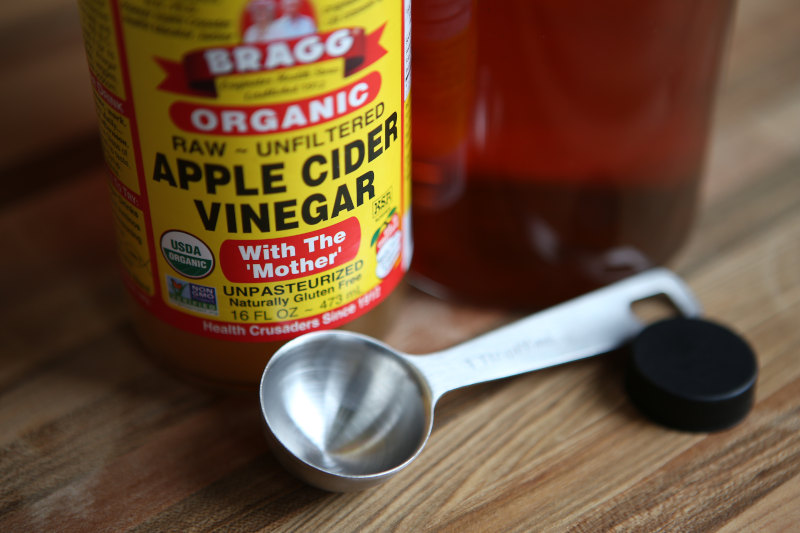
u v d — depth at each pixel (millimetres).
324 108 285
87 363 335
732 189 382
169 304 314
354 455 308
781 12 438
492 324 347
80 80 400
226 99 279
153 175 295
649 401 318
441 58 317
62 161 381
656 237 349
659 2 307
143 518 300
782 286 353
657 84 321
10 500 303
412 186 342
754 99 410
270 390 307
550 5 305
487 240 341
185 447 316
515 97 320
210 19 271
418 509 302
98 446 316
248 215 294
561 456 313
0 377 331
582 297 338
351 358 317
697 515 300
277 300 307
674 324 328
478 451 314
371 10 282
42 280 355
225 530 298
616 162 330
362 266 313
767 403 324
